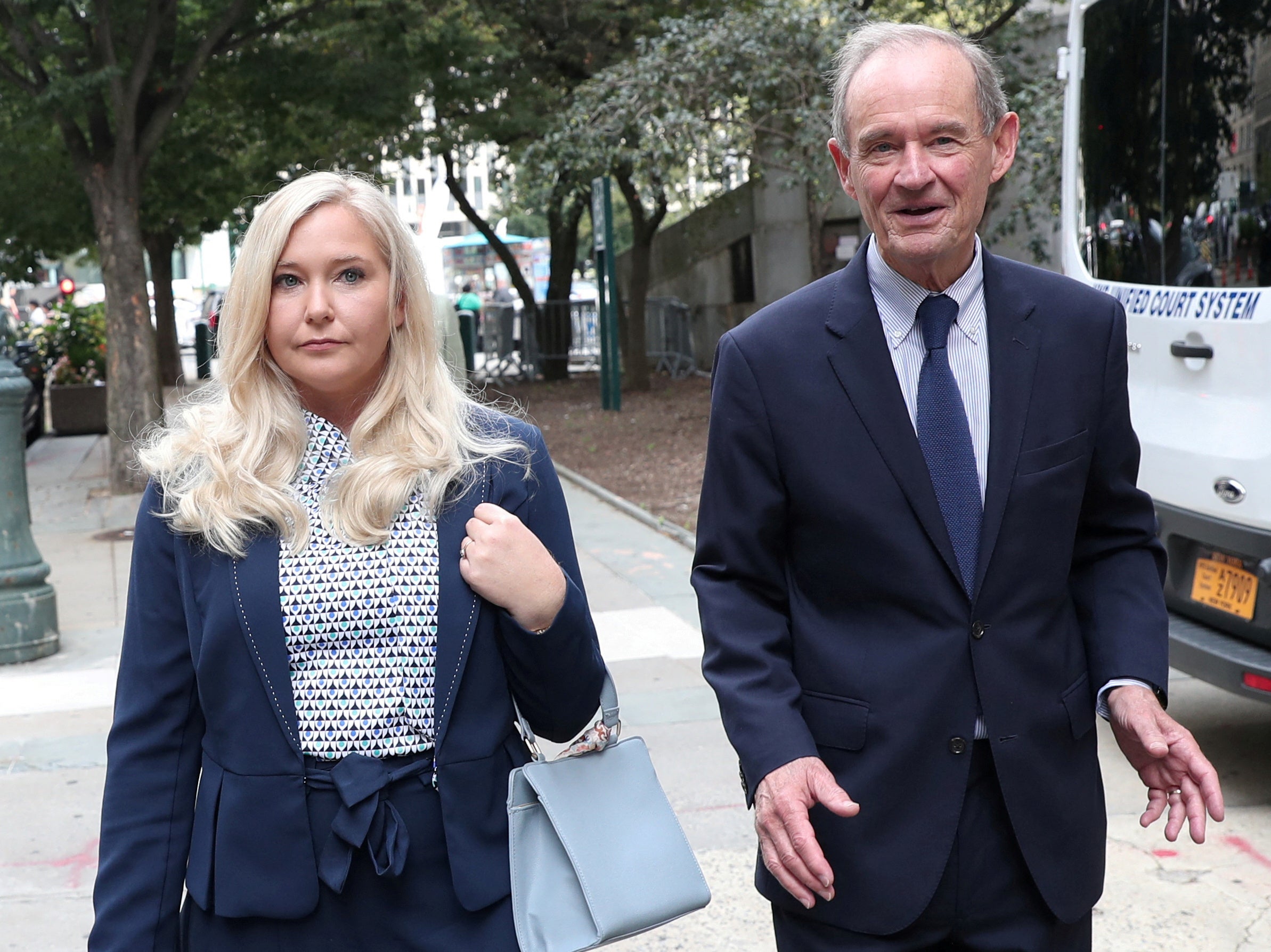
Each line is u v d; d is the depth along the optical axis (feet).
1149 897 11.97
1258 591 13.42
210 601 6.07
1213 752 15.42
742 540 6.95
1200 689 17.79
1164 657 6.81
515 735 6.41
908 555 6.63
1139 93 15.51
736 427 6.88
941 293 6.85
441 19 41.16
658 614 22.70
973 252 6.96
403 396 6.31
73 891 12.69
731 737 6.72
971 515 6.70
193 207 52.54
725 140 39.88
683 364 72.08
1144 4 15.42
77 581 26.84
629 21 53.52
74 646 21.86
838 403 6.75
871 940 6.73
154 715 6.21
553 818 6.02
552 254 73.15
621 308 75.31
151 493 6.28
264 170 53.16
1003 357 6.78
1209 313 13.82
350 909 5.94
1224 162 13.87
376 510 6.05
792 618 7.02
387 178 56.49
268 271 6.12
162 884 6.11
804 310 6.97
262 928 5.98
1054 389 6.77
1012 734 6.61
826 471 6.72
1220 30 13.96
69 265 123.44
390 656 6.02
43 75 35.99
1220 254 13.84
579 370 80.48
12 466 21.03
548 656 6.12
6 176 47.29
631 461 41.01
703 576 7.09
